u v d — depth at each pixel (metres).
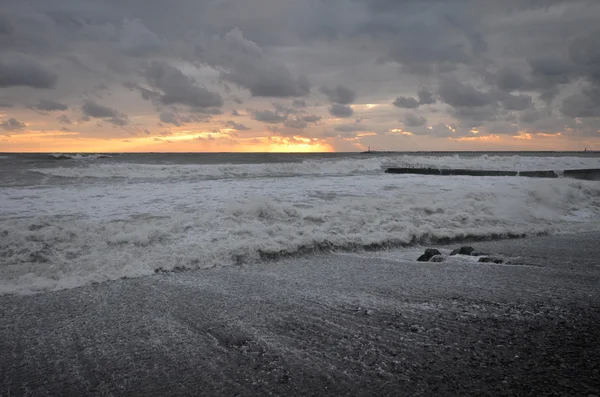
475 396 2.70
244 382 2.93
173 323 4.12
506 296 4.89
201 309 4.52
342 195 11.58
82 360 3.34
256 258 6.77
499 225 9.47
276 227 7.80
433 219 9.30
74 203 9.68
